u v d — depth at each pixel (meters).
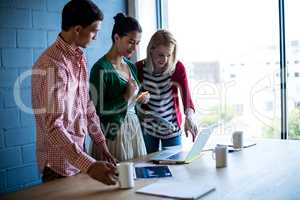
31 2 2.89
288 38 3.12
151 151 2.88
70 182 1.82
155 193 1.60
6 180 2.77
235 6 3.34
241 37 3.33
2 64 2.71
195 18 3.56
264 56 3.25
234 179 1.79
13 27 2.78
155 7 3.86
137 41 2.44
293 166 1.99
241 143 2.48
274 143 2.61
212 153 2.35
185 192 1.59
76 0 1.90
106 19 3.55
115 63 2.46
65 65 1.87
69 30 1.91
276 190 1.62
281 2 3.11
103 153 2.20
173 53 2.78
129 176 1.70
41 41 2.97
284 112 3.20
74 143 1.73
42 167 1.91
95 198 1.58
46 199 1.60
